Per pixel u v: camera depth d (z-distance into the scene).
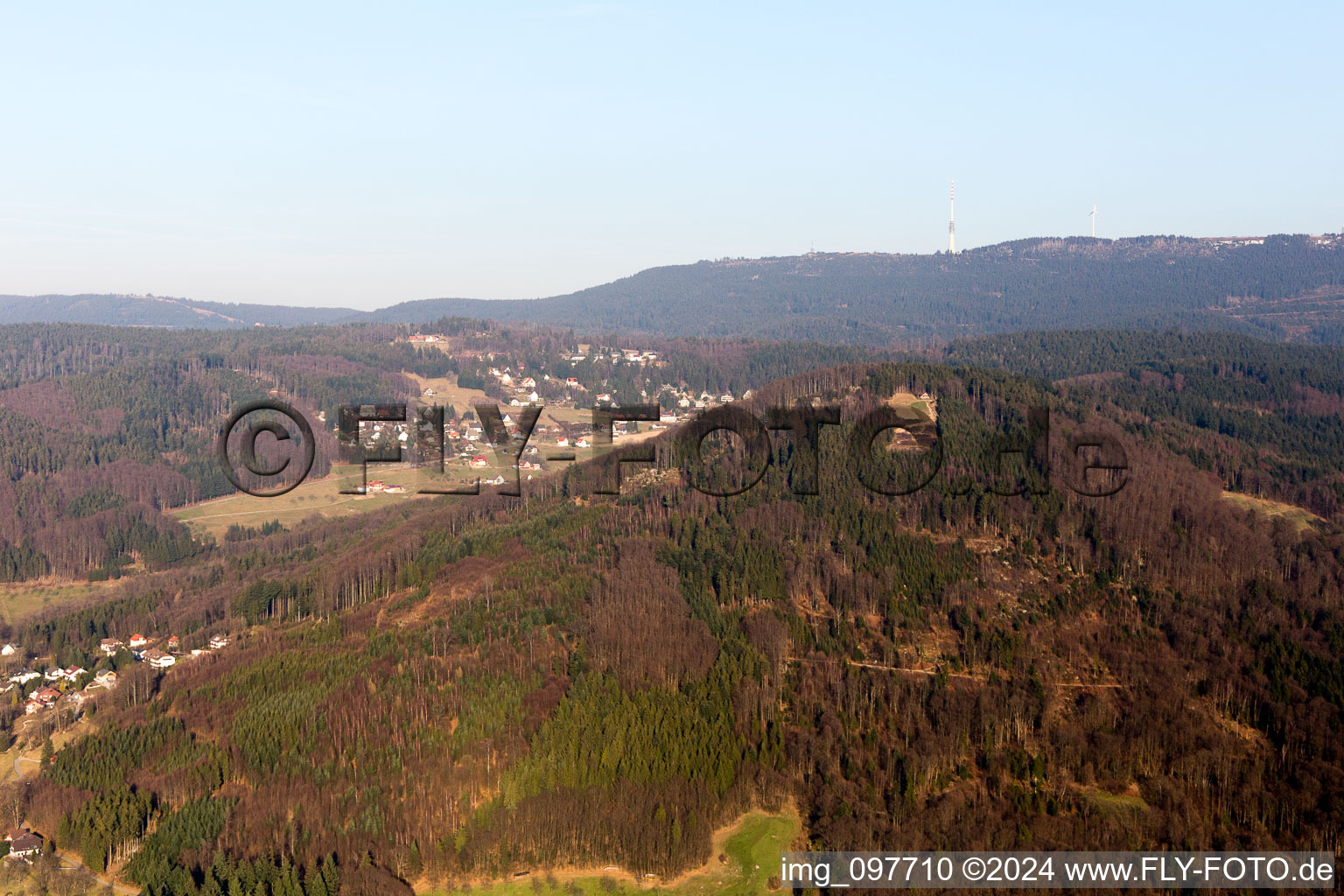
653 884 161.00
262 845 169.00
